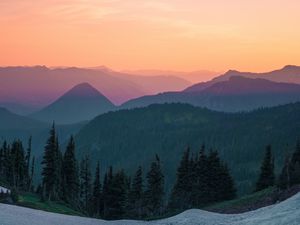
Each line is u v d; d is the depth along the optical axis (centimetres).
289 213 4456
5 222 5209
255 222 4625
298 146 9625
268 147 10550
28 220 5588
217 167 10412
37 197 9656
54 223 5719
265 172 10388
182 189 10512
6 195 7850
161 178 10512
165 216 9638
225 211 7569
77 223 6066
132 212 10394
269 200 7294
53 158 9944
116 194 10100
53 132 10019
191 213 6494
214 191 10350
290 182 7869
